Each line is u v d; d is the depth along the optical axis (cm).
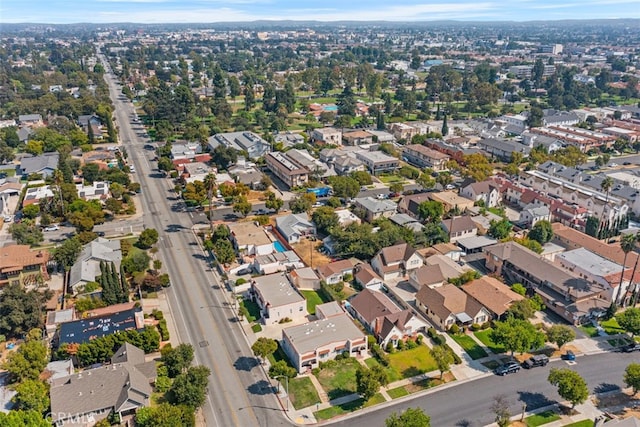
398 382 8994
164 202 17312
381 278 12456
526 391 8762
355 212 15962
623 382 8969
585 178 18188
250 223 14825
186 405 7906
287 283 11475
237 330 10475
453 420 8106
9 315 9706
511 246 12788
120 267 11819
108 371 8450
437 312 10581
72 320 10275
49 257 12750
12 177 18850
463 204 16262
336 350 9538
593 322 10756
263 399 8575
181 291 11875
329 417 8175
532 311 10519
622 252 12800
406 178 19925
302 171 18838
